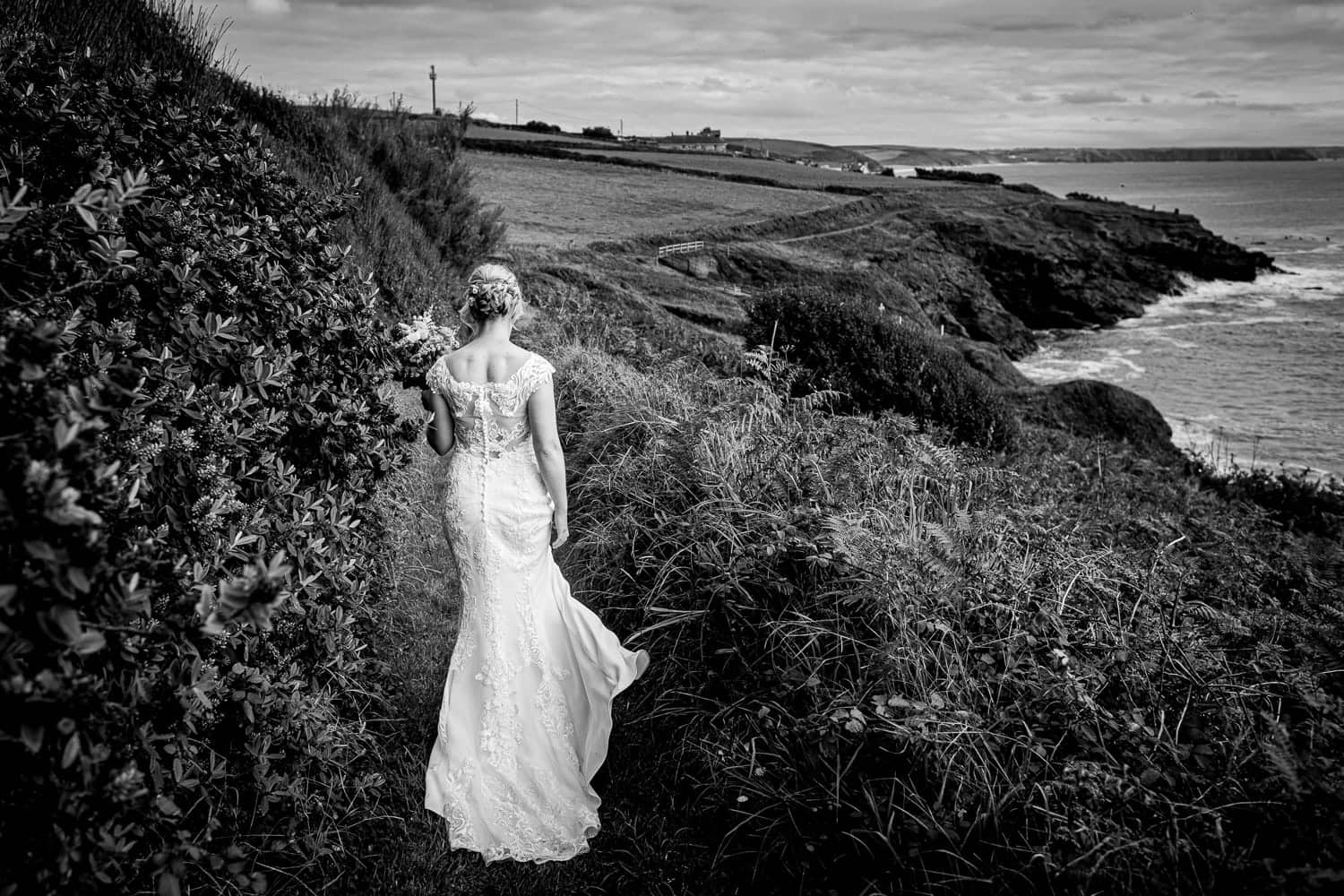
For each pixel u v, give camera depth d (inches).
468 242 510.6
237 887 93.8
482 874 123.6
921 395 430.3
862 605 143.8
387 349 140.5
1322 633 168.9
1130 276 2297.0
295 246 146.1
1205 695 129.9
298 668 113.3
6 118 115.4
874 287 1445.6
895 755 118.9
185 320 106.0
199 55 307.7
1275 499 512.4
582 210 1647.4
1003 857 103.8
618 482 214.1
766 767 127.4
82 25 233.1
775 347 435.2
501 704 135.1
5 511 52.2
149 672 77.2
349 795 128.8
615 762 147.1
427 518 217.9
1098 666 133.6
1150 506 357.7
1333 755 115.3
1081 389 711.7
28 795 64.1
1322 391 1222.3
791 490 182.2
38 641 60.1
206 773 95.4
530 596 138.4
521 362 134.0
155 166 125.5
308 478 130.3
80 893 67.0
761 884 118.4
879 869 110.3
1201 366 1438.2
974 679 127.8
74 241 93.0
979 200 2812.5
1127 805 102.8
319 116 435.5
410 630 174.6
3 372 58.8
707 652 154.7
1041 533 191.5
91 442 62.9
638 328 485.4
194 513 91.2
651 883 121.9
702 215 1764.3
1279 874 88.0
